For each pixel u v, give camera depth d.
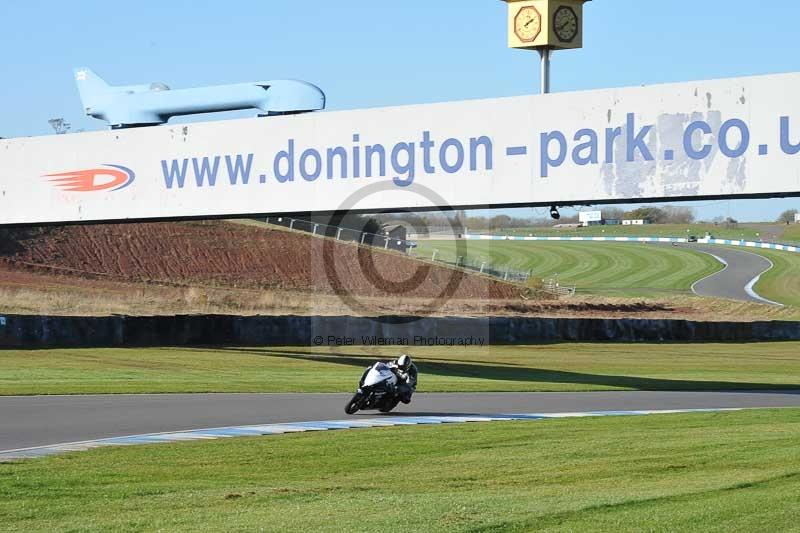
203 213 103.56
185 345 122.56
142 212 107.44
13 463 42.44
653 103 81.44
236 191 101.62
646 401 78.31
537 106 86.38
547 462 43.97
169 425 57.41
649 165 81.56
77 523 30.84
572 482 39.06
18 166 115.19
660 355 141.12
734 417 62.44
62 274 191.25
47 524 30.73
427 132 91.38
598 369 117.94
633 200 83.25
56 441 50.28
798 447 47.31
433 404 72.75
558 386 91.94
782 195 77.62
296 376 95.56
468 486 38.41
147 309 163.75
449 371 108.19
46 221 113.75
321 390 80.75
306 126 97.50
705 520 30.45
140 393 76.00
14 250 195.62
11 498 34.84
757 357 140.75
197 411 64.81
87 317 115.81
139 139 107.44
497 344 148.75
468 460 44.72
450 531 29.12
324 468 42.78
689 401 78.75
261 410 66.00
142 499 34.97
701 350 149.88
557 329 156.00
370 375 64.06
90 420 59.16
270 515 31.86
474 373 107.12
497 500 34.31
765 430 55.06
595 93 83.81
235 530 29.52
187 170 104.44
